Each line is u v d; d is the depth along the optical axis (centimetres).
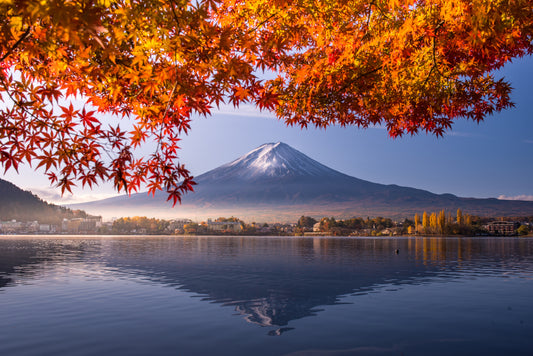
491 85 496
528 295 1260
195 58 281
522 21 327
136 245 6062
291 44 434
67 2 181
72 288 1395
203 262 2686
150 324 841
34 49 251
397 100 500
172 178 348
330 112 533
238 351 643
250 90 319
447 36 389
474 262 2706
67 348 661
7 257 3130
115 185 330
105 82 312
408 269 2181
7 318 898
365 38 420
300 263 2614
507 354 627
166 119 345
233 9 411
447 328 807
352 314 958
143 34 242
